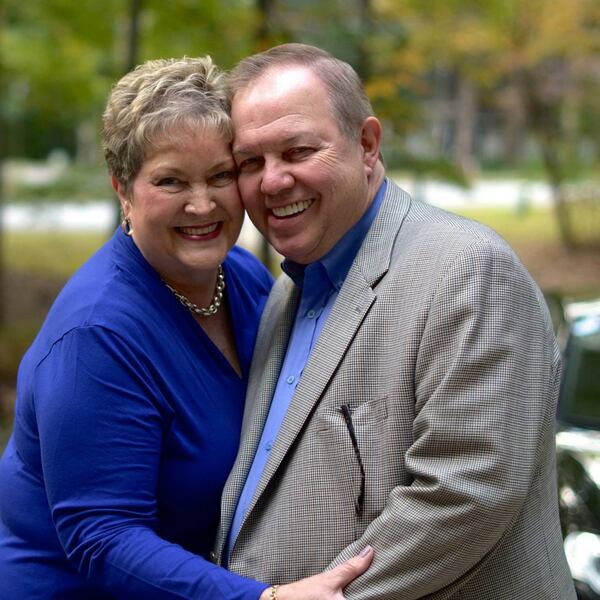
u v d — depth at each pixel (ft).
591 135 43.80
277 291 7.51
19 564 6.49
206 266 6.54
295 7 19.56
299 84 6.23
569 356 11.53
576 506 9.14
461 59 33.58
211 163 6.29
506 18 33.50
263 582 6.04
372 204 6.64
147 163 6.28
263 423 6.63
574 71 39.45
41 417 6.08
